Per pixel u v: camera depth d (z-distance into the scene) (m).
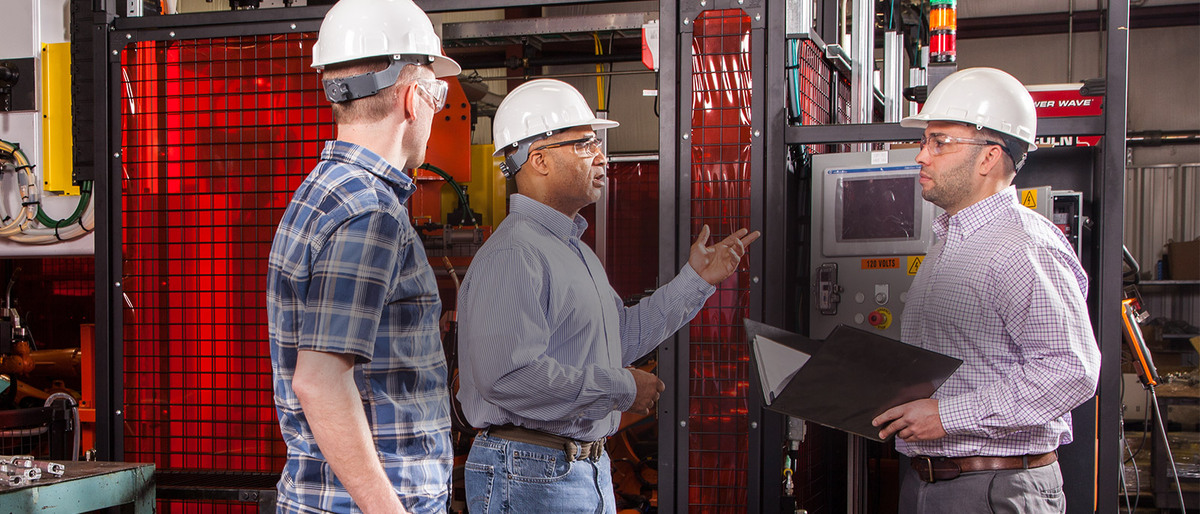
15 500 1.71
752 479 2.38
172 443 2.75
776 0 2.36
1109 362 2.20
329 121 2.65
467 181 3.88
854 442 2.86
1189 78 7.05
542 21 3.78
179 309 2.75
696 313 2.31
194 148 2.74
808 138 2.36
